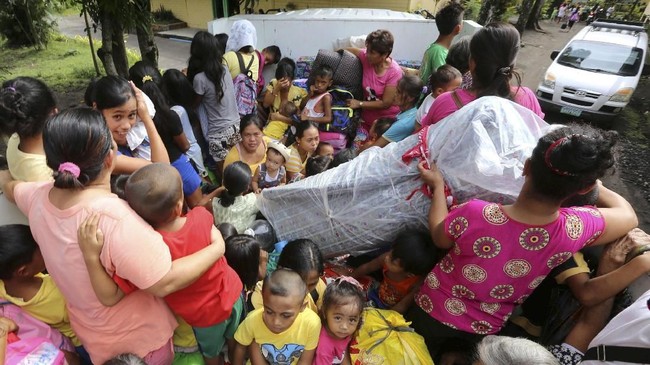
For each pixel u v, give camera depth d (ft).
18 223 6.01
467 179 6.44
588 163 4.39
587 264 6.50
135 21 15.93
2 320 5.22
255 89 14.25
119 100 6.92
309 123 11.73
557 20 70.38
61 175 4.30
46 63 38.40
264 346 6.26
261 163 11.30
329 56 13.38
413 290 7.36
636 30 31.01
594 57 28.35
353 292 6.18
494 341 4.19
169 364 6.06
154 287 4.49
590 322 5.95
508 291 5.69
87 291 4.77
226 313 5.76
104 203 4.51
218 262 5.66
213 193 10.63
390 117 12.58
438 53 12.80
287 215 8.73
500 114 6.28
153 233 4.62
